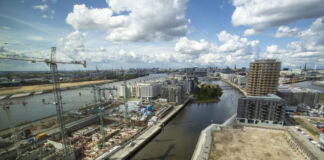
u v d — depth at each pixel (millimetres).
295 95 162750
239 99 124375
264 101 117812
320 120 130875
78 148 83688
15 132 102688
